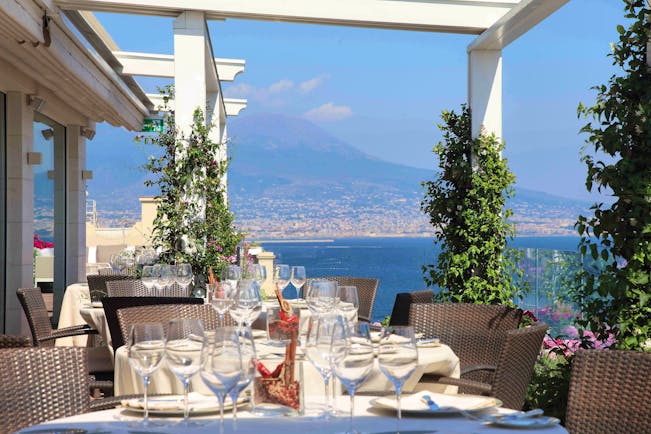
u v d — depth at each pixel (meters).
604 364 2.36
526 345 3.07
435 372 3.24
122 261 7.29
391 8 7.13
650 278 3.99
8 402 2.31
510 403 3.07
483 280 7.02
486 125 7.33
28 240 8.75
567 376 4.46
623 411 2.30
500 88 7.38
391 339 1.81
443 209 7.18
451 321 4.05
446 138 7.34
